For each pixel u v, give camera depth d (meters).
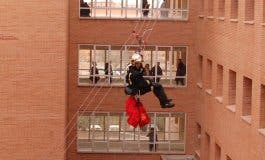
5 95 27.33
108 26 36.16
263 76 22.98
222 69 30.33
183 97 36.47
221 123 29.42
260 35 23.41
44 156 27.77
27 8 27.05
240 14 26.33
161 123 36.81
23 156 27.67
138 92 20.45
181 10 36.09
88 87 36.31
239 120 26.08
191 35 36.19
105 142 36.97
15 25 27.09
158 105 36.44
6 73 27.23
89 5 35.94
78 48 36.12
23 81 27.34
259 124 23.41
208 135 33.16
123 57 36.38
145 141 37.00
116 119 36.88
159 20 36.12
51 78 27.45
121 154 37.00
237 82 26.59
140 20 36.12
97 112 36.62
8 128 27.50
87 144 36.94
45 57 27.33
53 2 27.16
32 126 27.58
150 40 36.25
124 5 36.06
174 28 36.19
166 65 36.44
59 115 27.67
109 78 36.41
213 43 31.44
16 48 27.17
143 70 20.33
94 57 36.31
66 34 28.56
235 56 27.00
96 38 36.16
